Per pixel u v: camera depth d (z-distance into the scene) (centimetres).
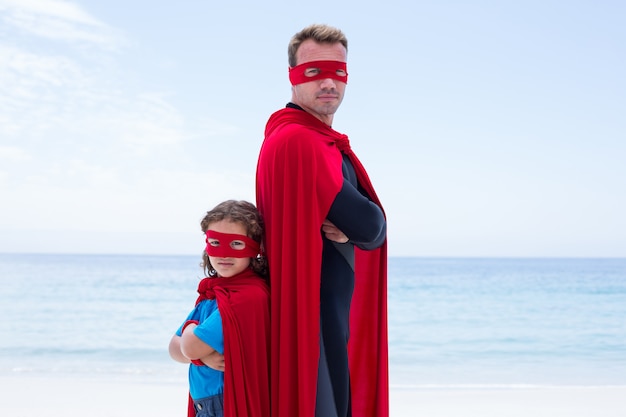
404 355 1664
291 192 299
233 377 289
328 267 311
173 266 7069
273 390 296
